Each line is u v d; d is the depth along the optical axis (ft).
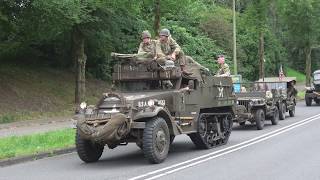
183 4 87.76
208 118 49.62
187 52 139.13
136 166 39.50
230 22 167.43
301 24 150.30
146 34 45.75
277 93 77.82
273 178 33.47
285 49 212.02
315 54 240.12
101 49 101.76
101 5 83.20
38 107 80.38
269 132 62.23
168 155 44.80
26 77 93.09
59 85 95.30
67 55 106.11
